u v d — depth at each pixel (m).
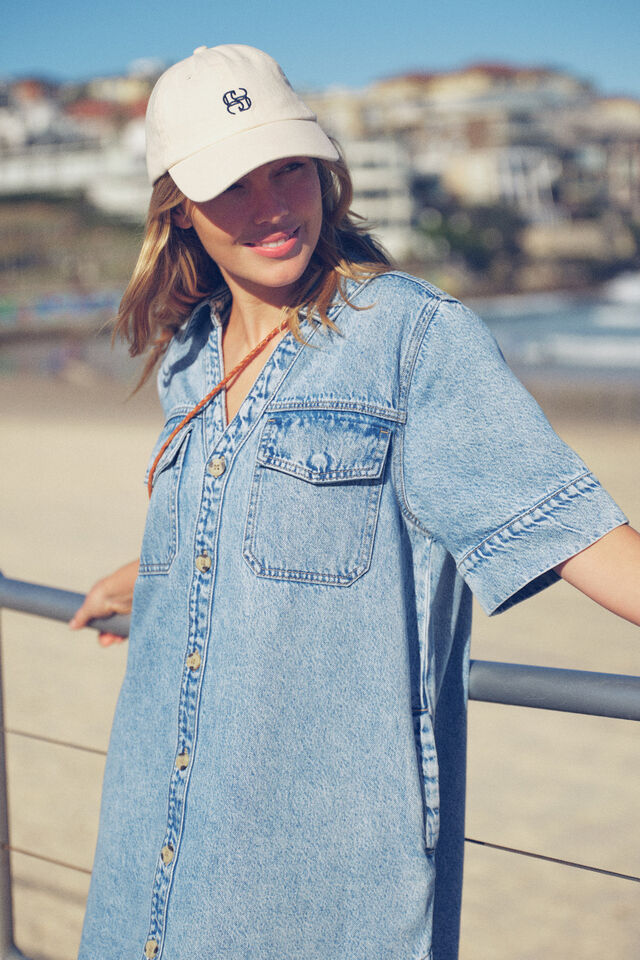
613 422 20.84
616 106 156.12
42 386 34.94
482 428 1.11
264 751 1.16
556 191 147.25
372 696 1.16
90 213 119.44
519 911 2.81
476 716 4.52
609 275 135.62
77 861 3.10
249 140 1.19
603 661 5.56
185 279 1.43
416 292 1.19
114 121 137.62
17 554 8.61
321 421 1.17
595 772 3.88
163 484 1.30
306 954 1.17
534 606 6.66
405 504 1.17
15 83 147.12
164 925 1.20
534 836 3.35
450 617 1.26
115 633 1.61
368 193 128.62
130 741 1.30
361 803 1.16
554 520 1.06
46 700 4.73
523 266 132.62
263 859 1.17
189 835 1.19
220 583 1.20
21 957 1.79
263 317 1.31
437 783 1.18
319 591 1.16
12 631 5.90
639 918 2.75
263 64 1.26
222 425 1.26
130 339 1.49
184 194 1.24
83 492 11.99
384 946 1.16
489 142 148.00
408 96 159.25
